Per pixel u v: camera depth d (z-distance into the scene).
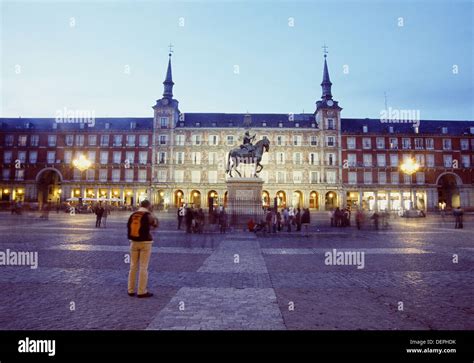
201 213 20.75
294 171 65.25
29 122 69.19
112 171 66.38
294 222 25.80
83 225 26.14
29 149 66.88
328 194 66.12
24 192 66.25
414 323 5.57
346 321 5.64
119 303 6.51
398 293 7.36
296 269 9.88
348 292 7.42
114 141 66.94
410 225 30.02
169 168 65.06
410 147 65.75
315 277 8.85
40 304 6.41
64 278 8.51
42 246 14.07
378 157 65.69
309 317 5.82
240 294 7.18
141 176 65.81
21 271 9.30
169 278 8.63
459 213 26.84
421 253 13.07
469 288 7.80
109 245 14.59
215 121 68.94
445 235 20.59
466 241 17.33
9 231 20.48
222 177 64.75
